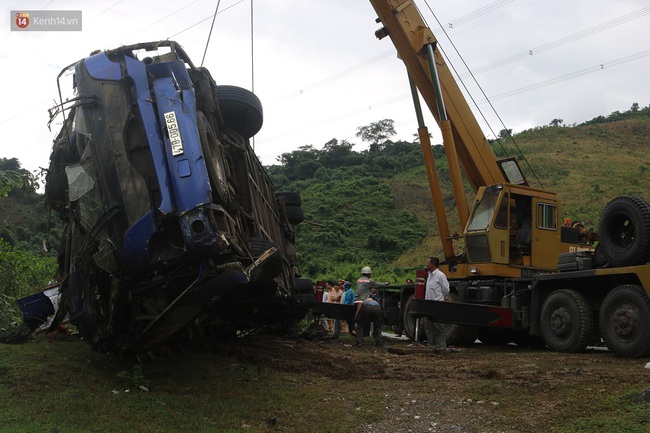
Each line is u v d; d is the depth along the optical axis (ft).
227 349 28.07
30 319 27.61
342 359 30.25
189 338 25.50
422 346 37.40
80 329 22.44
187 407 19.45
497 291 41.93
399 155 285.64
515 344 46.44
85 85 21.35
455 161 44.27
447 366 28.17
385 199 224.33
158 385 21.27
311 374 26.14
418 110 47.09
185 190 19.74
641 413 17.52
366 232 197.77
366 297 41.37
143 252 19.79
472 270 43.34
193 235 19.43
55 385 19.76
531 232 43.65
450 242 46.03
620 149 247.09
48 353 23.80
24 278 40.01
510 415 19.02
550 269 44.04
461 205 44.60
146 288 20.59
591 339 33.60
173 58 22.08
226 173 24.20
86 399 18.80
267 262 24.38
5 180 33.12
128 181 20.27
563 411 18.79
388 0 45.50
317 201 223.51
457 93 46.44
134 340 21.86
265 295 27.99
